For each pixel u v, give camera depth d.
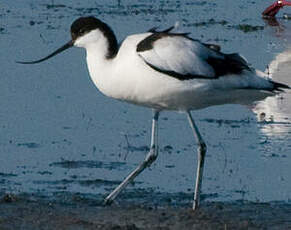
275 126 15.19
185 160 13.18
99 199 11.04
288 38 22.05
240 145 14.07
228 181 12.27
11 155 13.12
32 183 11.78
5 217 9.95
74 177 12.11
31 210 10.30
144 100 10.66
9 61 18.77
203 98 10.63
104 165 12.75
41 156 13.09
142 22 23.19
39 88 16.95
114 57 10.50
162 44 10.36
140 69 10.31
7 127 14.62
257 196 11.60
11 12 24.33
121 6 25.78
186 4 26.69
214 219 10.19
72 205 10.70
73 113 15.56
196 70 10.38
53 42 20.58
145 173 12.48
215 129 14.95
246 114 16.03
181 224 9.93
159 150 13.66
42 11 24.66
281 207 11.00
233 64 10.60
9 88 16.89
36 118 15.18
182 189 11.80
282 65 18.95
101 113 15.61
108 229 9.52
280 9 26.31
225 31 22.70
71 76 17.83
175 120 15.44
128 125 15.00
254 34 22.50
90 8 25.28
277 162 13.21
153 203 11.02
